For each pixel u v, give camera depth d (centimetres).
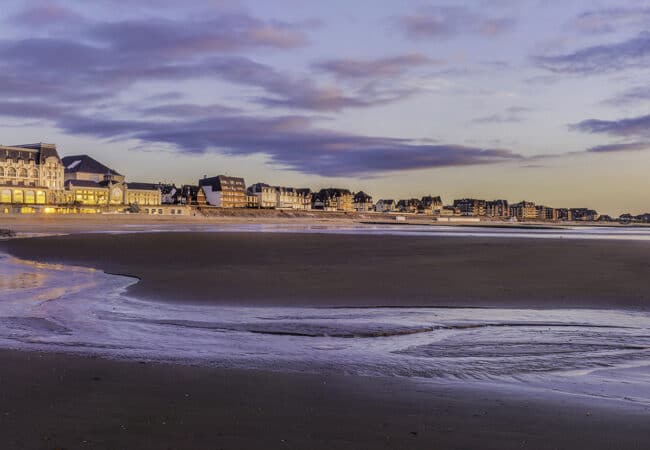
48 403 810
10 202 13812
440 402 841
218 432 698
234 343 1289
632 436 700
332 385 935
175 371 1016
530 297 2038
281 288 2247
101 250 4319
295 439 677
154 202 17812
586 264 3322
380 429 716
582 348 1257
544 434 705
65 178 16975
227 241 5697
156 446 651
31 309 1731
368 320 1595
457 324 1541
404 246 5131
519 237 7600
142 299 1958
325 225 14438
